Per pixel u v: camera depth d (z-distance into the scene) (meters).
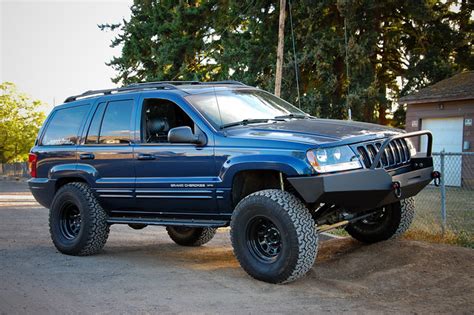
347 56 22.56
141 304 4.83
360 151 5.49
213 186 5.86
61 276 6.02
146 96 6.79
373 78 23.33
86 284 5.62
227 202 5.83
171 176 6.28
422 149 20.19
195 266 6.54
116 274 6.11
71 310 4.68
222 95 6.54
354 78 23.20
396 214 6.69
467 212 10.45
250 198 5.50
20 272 6.25
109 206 7.19
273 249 5.52
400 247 6.38
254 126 6.02
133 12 34.84
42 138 8.12
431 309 4.54
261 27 26.23
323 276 5.77
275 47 25.78
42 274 6.13
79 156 7.36
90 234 7.11
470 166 18.45
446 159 19.31
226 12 30.73
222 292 5.21
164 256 7.30
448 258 5.93
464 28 25.92
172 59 31.42
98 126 7.27
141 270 6.32
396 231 6.73
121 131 6.95
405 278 5.44
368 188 5.27
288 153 5.26
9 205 15.72
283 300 4.88
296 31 25.36
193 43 31.33
